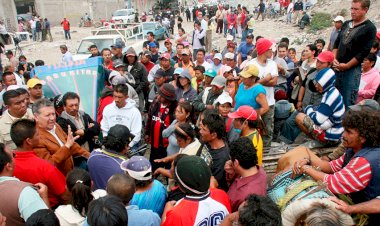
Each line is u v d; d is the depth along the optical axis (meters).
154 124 5.48
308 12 24.05
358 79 4.94
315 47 6.44
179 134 3.90
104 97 5.95
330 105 4.25
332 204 2.42
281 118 5.45
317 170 3.02
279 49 7.67
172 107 5.38
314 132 4.51
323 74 4.27
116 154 3.67
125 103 5.16
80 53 14.75
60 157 3.80
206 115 3.63
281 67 6.68
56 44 27.00
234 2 40.47
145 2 48.22
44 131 4.01
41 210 2.33
